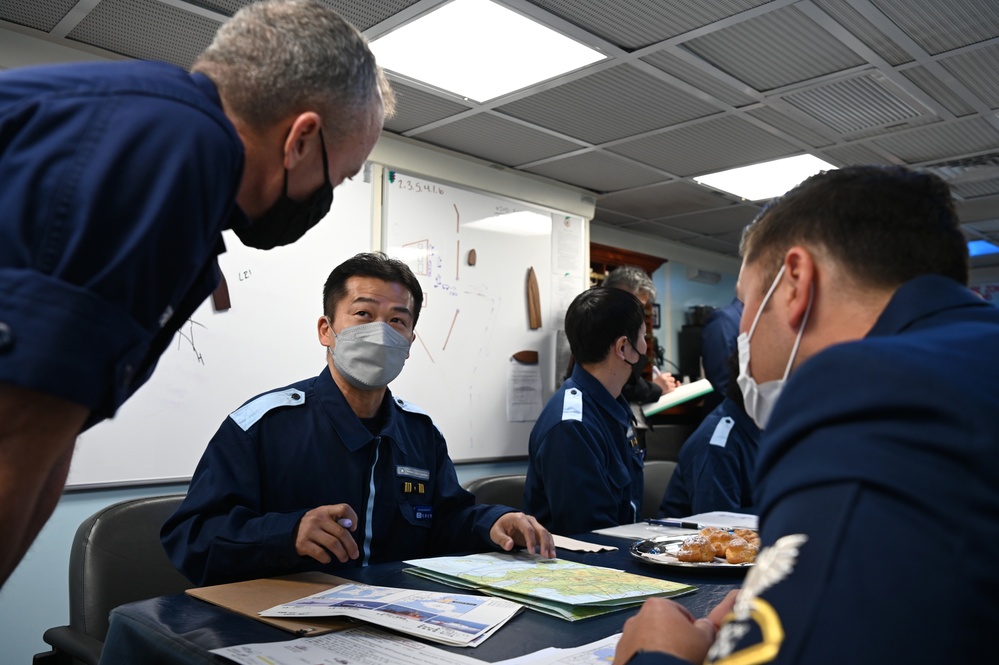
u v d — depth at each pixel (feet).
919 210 1.90
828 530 1.37
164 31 8.48
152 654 2.82
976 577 1.25
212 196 2.35
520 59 9.23
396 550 5.12
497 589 3.38
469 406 12.81
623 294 7.09
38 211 2.07
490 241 13.35
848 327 1.92
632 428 7.58
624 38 8.64
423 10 8.01
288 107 2.77
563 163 13.42
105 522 5.04
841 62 9.23
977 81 9.78
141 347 2.21
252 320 10.14
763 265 2.17
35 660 4.57
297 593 3.40
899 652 1.23
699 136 11.96
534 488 6.84
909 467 1.35
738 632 1.44
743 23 8.27
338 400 5.14
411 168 12.09
